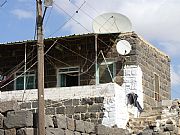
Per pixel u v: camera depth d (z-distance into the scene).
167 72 33.25
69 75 29.84
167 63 33.44
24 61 30.70
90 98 25.14
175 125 23.50
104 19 28.23
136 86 27.95
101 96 25.00
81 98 25.33
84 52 29.50
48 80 30.16
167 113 25.14
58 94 25.88
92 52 29.30
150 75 30.08
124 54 28.03
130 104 27.09
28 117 15.92
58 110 25.59
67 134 17.41
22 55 30.83
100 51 29.05
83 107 25.12
